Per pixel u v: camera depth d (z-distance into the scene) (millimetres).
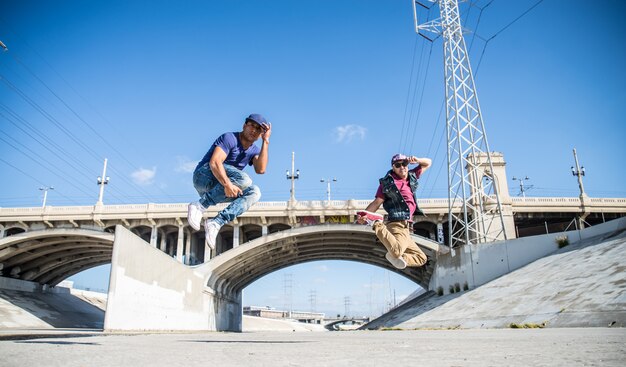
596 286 17578
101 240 48188
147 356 2928
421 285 58781
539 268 28172
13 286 56094
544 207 43656
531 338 5434
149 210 46688
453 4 42875
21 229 49875
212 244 4676
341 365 2307
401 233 4891
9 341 4809
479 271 34844
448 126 40156
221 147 4699
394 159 4996
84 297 74188
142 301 29688
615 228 27203
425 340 5645
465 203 38531
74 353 3012
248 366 2268
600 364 2082
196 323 43156
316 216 46938
